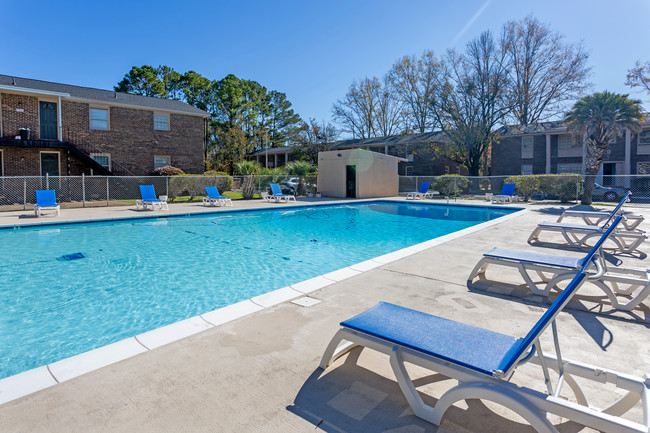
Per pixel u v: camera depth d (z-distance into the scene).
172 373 2.38
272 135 55.34
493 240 7.54
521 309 3.62
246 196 20.38
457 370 1.79
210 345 2.79
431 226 12.25
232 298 5.14
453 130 26.89
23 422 1.87
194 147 23.50
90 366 2.47
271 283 5.85
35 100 17.81
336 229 11.51
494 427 1.87
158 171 20.12
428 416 1.89
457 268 5.21
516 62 30.81
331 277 4.73
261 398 2.11
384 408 2.03
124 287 5.58
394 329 2.15
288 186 22.78
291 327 3.12
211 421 1.90
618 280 3.60
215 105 45.97
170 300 5.04
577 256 6.06
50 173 18.17
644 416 1.56
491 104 25.91
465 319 3.36
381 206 18.53
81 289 5.46
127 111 20.69
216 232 10.66
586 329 3.15
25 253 7.76
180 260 7.32
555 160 26.19
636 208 14.63
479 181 23.91
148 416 1.93
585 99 16.98
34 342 3.77
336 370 2.44
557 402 1.55
